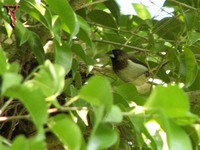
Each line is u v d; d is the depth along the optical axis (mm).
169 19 8156
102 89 3635
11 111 7488
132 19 8906
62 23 6129
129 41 8891
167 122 3441
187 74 7113
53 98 3695
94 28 8820
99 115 3496
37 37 6668
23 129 7641
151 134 6160
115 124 6598
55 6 5727
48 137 7387
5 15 6234
